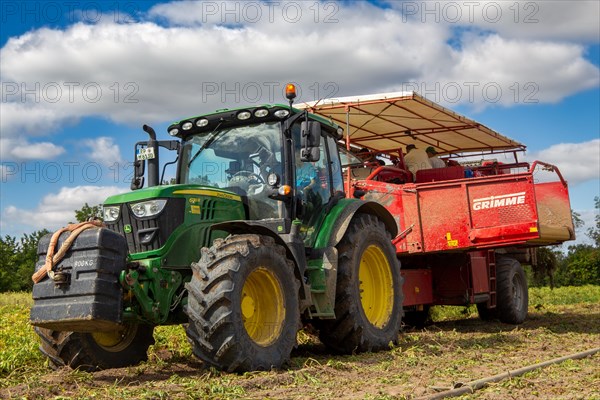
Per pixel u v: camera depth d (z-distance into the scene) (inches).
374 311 301.4
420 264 410.6
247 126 273.3
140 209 237.0
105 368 246.5
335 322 275.4
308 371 223.1
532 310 589.0
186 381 206.5
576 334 360.5
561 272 1590.8
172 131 284.7
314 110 412.8
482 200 359.3
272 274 232.4
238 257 218.7
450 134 481.7
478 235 358.3
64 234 216.5
